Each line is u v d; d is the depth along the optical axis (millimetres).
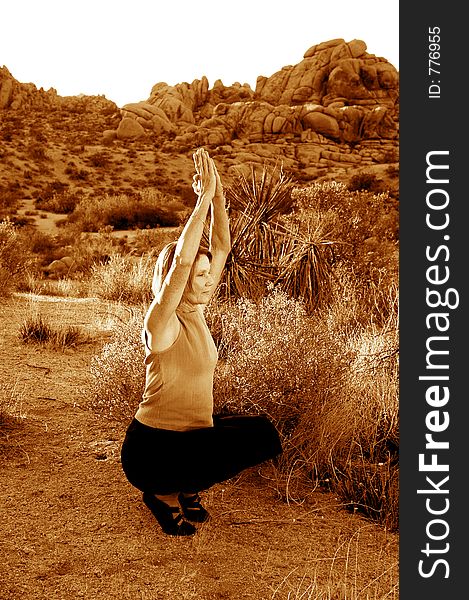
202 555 3537
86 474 4418
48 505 3992
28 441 4898
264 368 4801
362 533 3881
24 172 47188
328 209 12375
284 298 6379
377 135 71000
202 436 3518
